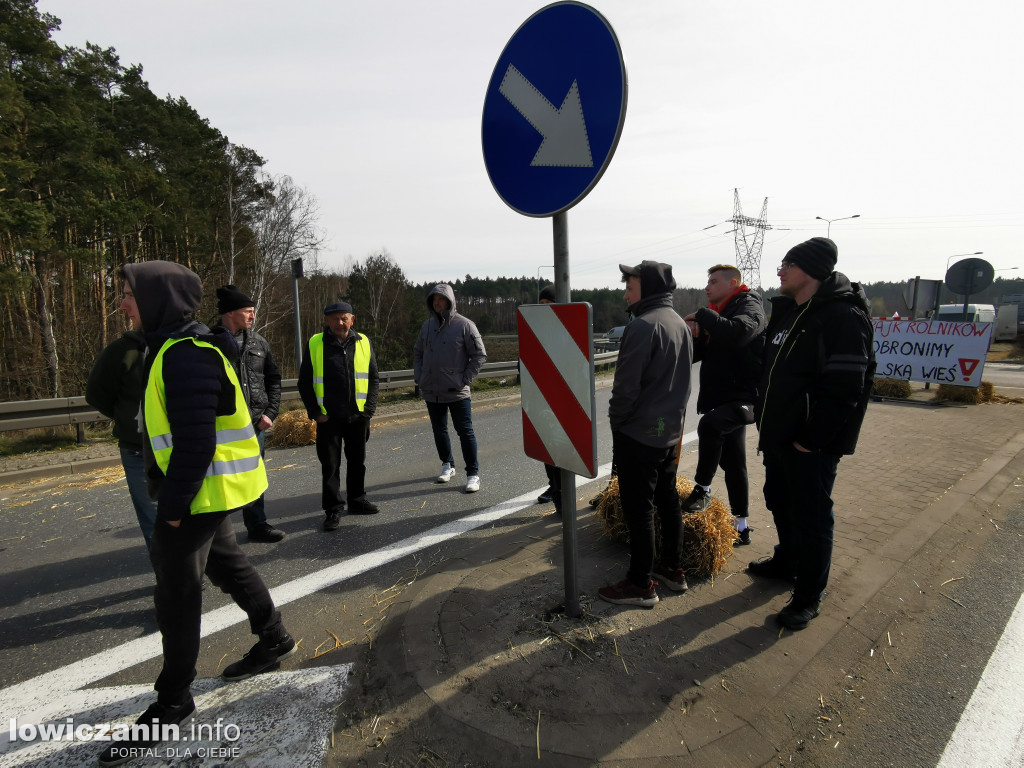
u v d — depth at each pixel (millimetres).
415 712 2164
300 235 29203
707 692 2250
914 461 5711
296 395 10266
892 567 3379
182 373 2012
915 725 2137
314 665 2531
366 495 5168
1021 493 4773
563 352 2441
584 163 2281
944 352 9805
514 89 2525
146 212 19625
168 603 2094
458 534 4105
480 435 7977
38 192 16281
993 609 2969
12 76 15820
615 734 2025
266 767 1944
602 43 2168
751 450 6383
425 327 5332
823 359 2615
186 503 2012
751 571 3281
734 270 3848
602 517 3695
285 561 3695
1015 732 2100
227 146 27953
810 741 2041
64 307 19438
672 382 2699
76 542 4180
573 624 2676
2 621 3051
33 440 7348
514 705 2158
